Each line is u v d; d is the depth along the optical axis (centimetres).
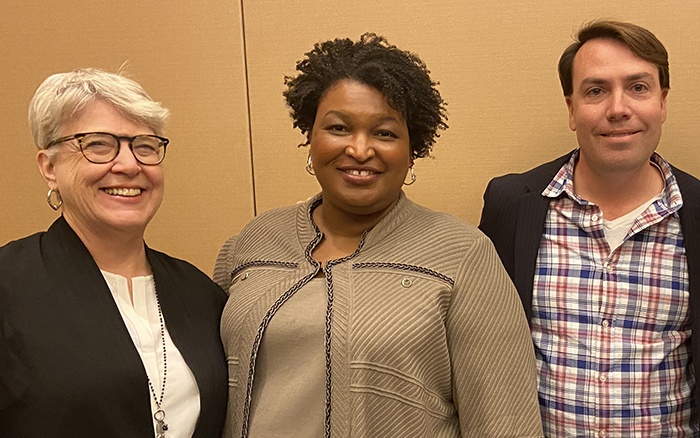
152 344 135
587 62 156
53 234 136
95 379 121
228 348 140
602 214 158
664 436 154
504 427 127
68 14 209
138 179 133
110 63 208
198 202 208
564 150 185
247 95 201
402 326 125
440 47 188
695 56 176
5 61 214
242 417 132
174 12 203
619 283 155
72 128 129
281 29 196
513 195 170
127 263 140
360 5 191
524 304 162
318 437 124
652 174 162
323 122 133
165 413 131
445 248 133
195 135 206
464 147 191
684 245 153
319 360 126
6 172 218
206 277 154
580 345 157
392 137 133
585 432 156
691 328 153
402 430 124
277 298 133
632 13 178
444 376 131
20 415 120
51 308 125
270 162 203
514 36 184
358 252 136
